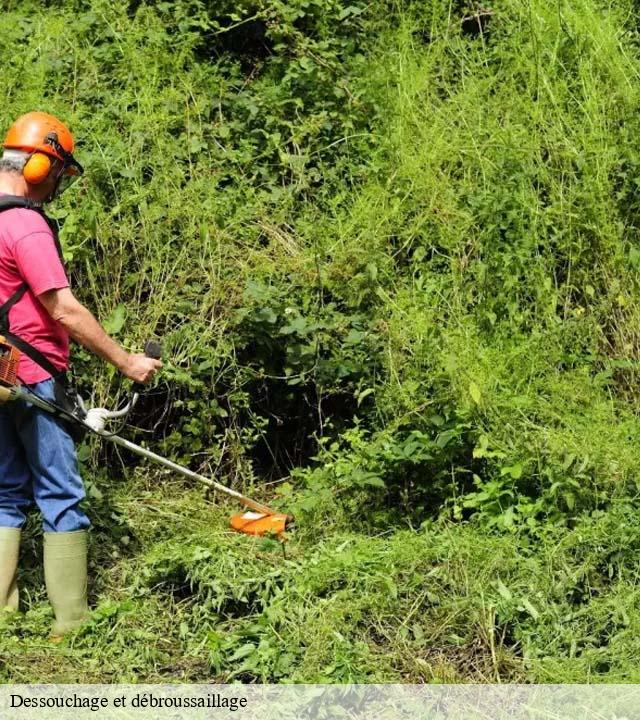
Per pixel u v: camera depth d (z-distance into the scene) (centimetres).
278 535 541
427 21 745
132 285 612
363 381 593
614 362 602
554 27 720
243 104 675
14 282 460
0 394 457
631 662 443
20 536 502
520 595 476
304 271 613
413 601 478
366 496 562
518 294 620
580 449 545
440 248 648
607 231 637
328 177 662
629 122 677
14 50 672
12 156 468
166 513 576
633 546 499
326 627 451
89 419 488
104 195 621
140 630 470
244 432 615
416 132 679
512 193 638
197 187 625
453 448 558
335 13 728
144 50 680
